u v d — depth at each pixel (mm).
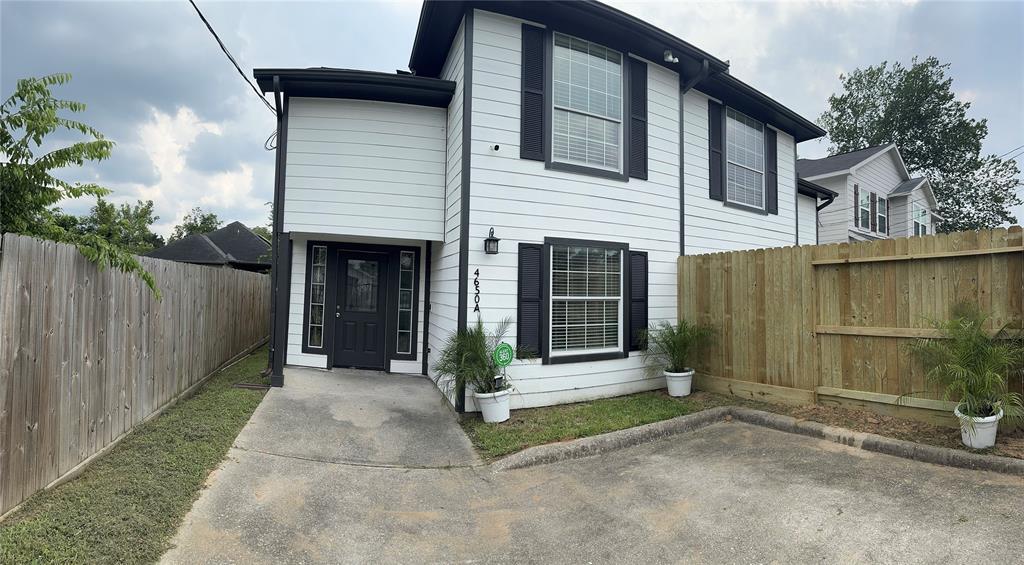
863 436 4520
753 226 9016
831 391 5496
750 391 6266
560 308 6461
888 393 5051
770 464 4172
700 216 7973
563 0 5977
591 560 2832
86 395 3502
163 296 4961
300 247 8016
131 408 4234
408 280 8094
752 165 9125
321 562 2795
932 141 26141
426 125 7137
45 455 3029
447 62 7180
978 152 25953
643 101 7191
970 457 3848
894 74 27172
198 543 2848
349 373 7668
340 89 6746
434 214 7086
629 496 3678
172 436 4246
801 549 2809
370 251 8062
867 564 2617
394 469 4273
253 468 3975
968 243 4520
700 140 8055
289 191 6828
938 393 4695
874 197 17984
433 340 7527
